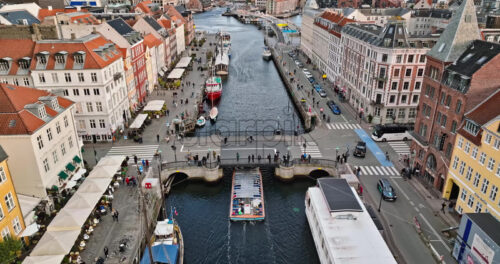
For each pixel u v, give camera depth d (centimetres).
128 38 9194
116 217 5159
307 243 5281
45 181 5172
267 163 6788
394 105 8638
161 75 12094
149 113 8975
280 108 10806
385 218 5316
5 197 4219
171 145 7606
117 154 7181
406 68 8262
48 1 15788
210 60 15050
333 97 10819
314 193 5434
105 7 15250
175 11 18038
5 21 10175
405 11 15962
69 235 4306
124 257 4466
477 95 5097
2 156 4184
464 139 5134
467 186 5091
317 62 14250
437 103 5922
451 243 4747
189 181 6844
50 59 7150
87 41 7469
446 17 15238
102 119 7556
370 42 8744
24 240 4600
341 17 12419
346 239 4384
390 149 7512
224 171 7225
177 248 4719
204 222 5744
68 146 5925
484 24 9381
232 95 12038
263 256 5047
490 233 3916
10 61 7169
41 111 5197
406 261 4488
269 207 6112
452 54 5709
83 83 7231
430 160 6197
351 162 6969
